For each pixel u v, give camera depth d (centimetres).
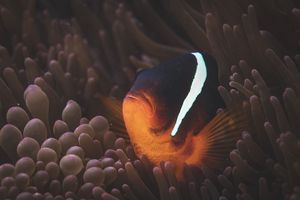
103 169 35
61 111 38
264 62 38
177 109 33
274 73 37
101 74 46
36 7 52
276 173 34
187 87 34
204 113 35
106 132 36
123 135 37
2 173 32
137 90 33
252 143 34
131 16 49
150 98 33
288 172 33
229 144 35
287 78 36
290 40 39
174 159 34
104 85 44
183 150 34
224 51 38
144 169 35
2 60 41
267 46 38
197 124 34
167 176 34
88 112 40
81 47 45
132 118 32
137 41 47
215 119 34
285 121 34
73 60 43
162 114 33
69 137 35
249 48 38
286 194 33
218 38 38
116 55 48
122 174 35
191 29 43
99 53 49
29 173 33
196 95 34
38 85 38
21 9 48
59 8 52
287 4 39
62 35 48
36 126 34
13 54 44
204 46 43
